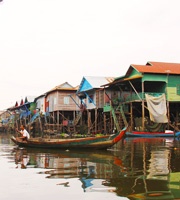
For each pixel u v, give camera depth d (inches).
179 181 299.1
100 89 1212.5
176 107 1189.7
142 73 1056.8
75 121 1451.8
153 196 248.5
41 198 247.0
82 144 602.2
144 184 287.6
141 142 802.8
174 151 561.6
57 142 632.4
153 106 1044.5
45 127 1685.5
